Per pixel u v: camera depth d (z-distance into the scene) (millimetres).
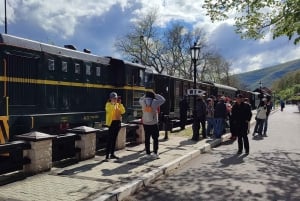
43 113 11641
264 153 14086
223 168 10883
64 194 7094
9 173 8680
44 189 7414
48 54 11992
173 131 20562
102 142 12672
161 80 23062
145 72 19094
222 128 17953
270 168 10945
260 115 20797
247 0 16359
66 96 12867
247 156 13289
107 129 12289
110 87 16016
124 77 16469
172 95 25047
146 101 11539
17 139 8797
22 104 10781
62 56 12719
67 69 12961
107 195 7020
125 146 13445
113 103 11086
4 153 8008
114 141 11109
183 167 10992
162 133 19469
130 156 11641
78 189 7484
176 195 7809
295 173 10234
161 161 10969
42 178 8328
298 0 14023
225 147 15867
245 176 9758
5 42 10219
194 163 11719
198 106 17500
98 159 10930
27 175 8547
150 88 19766
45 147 8969
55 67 12320
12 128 10273
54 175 8680
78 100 13578
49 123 11703
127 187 7711
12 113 10406
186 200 7441
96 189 7520
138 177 8695
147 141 11672
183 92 27391
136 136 14625
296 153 14156
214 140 16828
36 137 8680
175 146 14508
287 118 41562
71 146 10781
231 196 7758
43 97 11672
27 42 11109
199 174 9977
